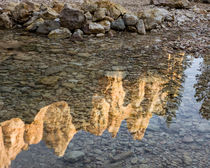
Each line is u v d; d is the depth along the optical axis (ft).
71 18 32.73
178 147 12.10
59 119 14.28
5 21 34.94
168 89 18.74
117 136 12.85
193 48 29.43
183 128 13.82
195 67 23.72
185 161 11.07
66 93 17.44
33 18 36.19
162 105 16.33
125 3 58.08
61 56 24.81
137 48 28.63
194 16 46.91
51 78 19.72
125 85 18.98
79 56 25.05
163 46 29.86
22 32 33.32
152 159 11.15
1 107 15.28
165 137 12.92
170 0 53.93
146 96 17.40
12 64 22.07
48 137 12.46
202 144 12.38
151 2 57.72
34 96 16.85
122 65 23.12
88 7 37.93
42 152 11.29
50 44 28.68
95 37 32.78
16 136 12.44
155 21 38.09
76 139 12.45
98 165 10.62
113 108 15.67
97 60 24.17
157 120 14.53
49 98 16.67
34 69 21.31
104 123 14.01
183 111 15.72
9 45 27.32
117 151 11.62
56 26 32.78
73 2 51.72
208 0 65.57
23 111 14.98
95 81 19.47
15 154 11.04
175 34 35.94
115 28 36.11
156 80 20.18
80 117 14.55
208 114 15.49
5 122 13.71
